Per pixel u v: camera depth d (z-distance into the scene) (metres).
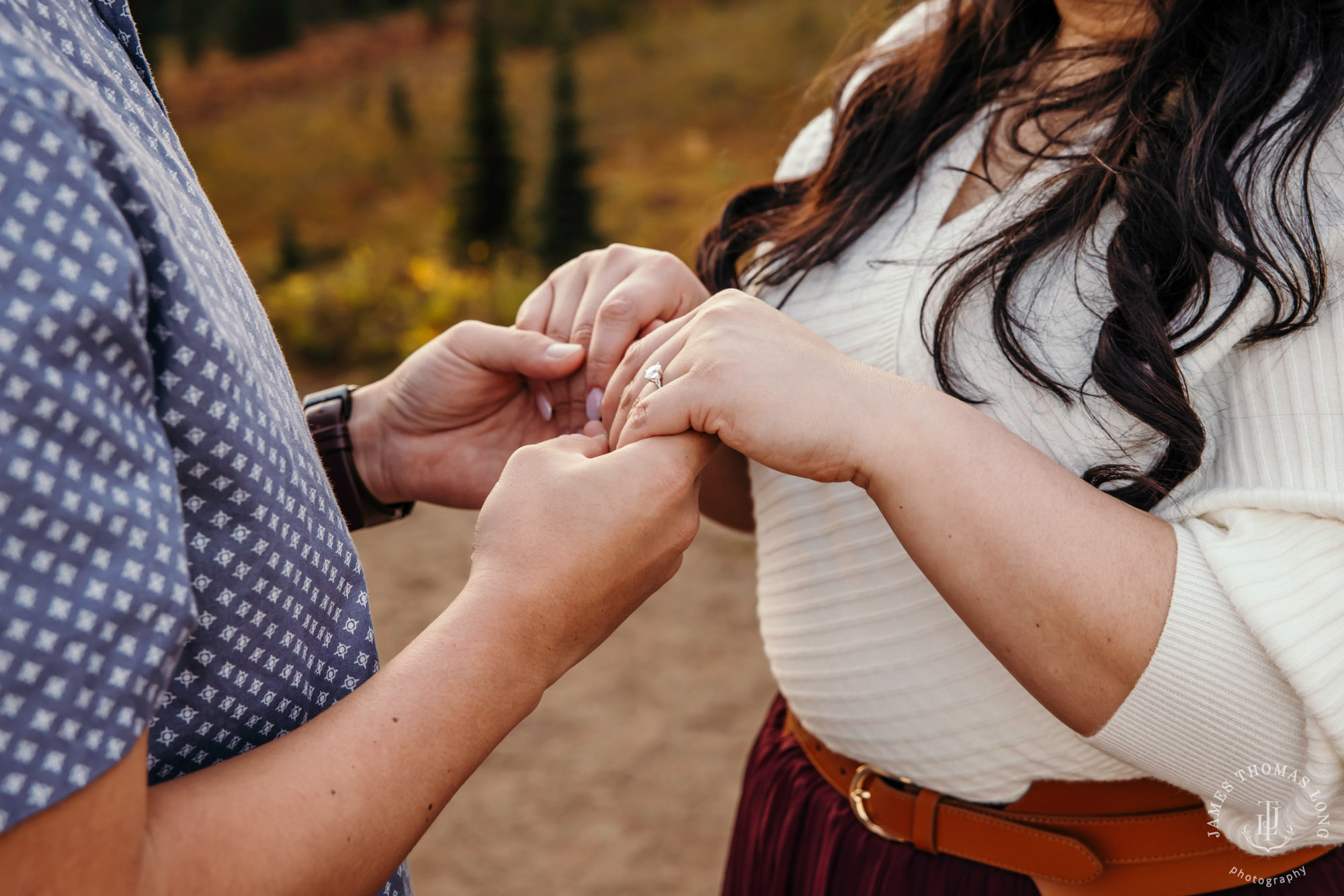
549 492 0.70
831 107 1.15
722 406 0.74
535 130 21.56
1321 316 0.70
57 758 0.46
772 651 1.06
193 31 29.14
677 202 17.42
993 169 0.94
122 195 0.53
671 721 3.22
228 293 0.65
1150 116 0.81
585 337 1.01
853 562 0.93
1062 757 0.86
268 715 0.65
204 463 0.58
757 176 17.08
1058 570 0.71
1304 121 0.72
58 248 0.48
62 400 0.47
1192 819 0.85
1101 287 0.80
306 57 28.25
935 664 0.89
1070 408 0.81
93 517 0.48
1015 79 0.97
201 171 22.69
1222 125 0.75
